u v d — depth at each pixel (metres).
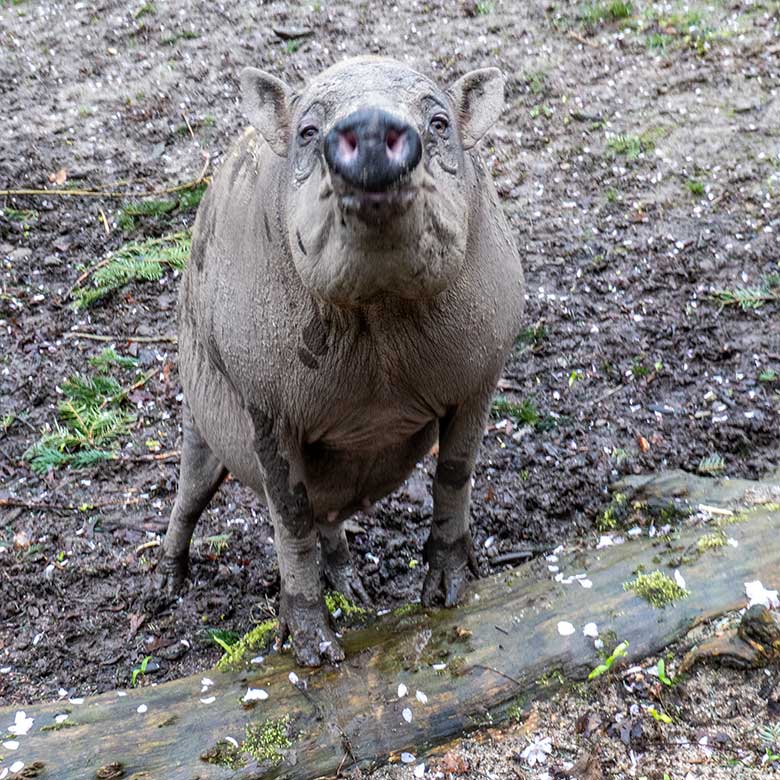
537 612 5.13
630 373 7.98
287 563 5.07
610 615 5.09
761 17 11.95
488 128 4.27
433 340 4.36
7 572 6.86
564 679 4.92
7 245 9.89
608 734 4.74
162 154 10.84
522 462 7.29
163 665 6.21
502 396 7.91
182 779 4.62
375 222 3.26
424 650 5.04
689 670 4.88
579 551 5.63
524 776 4.62
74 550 7.04
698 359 8.04
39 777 4.63
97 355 8.76
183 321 5.56
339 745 4.74
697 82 11.01
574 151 10.33
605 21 12.16
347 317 4.22
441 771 4.68
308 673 5.02
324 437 4.82
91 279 9.50
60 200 10.34
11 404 8.36
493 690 4.88
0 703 5.95
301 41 12.28
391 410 4.66
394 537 6.95
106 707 4.97
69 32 12.87
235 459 5.36
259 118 4.20
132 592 6.72
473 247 4.32
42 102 11.68
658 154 10.15
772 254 8.91
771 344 8.09
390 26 12.42
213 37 12.51
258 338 4.46
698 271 8.83
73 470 7.71
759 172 9.78
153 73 11.99
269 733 4.77
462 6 12.62
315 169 3.66
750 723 4.68
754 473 6.96
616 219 9.51
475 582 5.46
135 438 8.01
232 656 5.34
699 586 5.17
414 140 3.18
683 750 4.63
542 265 9.10
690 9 12.19
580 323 8.51
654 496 6.15
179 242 9.77
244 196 4.57
